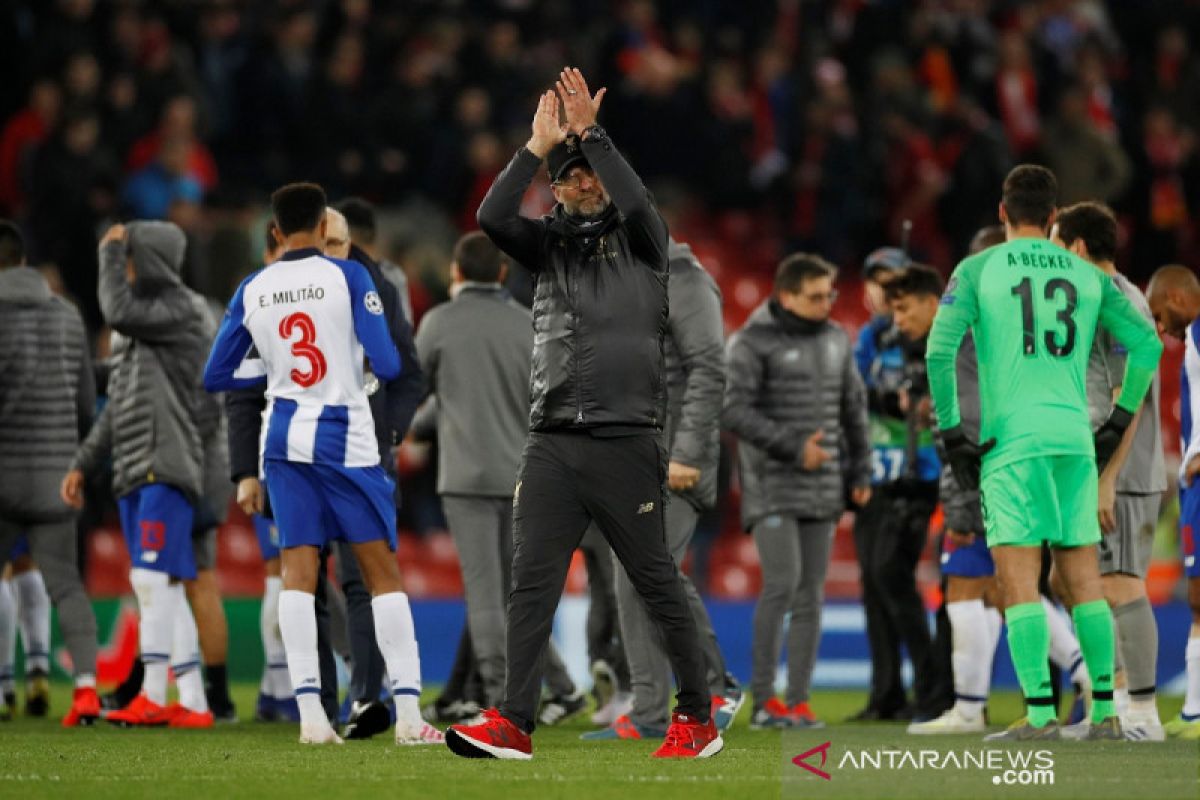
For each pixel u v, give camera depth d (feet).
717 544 190.29
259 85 209.15
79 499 104.53
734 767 71.97
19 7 206.80
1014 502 81.46
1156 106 243.40
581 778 67.41
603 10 237.86
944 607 109.81
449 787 64.85
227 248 184.03
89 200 185.57
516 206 72.95
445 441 101.30
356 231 99.71
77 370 108.78
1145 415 92.02
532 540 72.79
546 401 72.69
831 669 155.74
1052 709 83.25
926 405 111.75
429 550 183.01
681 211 224.53
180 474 101.19
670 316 92.53
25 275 106.63
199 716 102.42
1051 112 235.40
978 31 234.58
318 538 82.84
